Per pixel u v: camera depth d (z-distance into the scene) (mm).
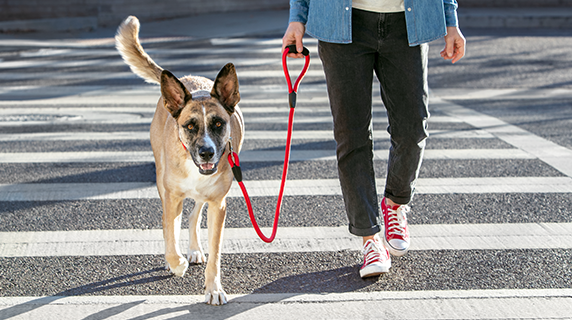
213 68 9820
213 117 3131
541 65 10508
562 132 6543
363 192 3287
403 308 2992
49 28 14141
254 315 2916
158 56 10766
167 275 3365
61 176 5035
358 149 3270
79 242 3770
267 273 3391
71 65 10125
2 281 3240
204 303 3037
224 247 3744
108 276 3330
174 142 3199
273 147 6000
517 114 7398
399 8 3086
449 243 3816
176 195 3242
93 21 14836
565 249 3713
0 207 4336
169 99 3189
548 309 2980
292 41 3393
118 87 8648
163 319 2863
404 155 3322
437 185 4930
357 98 3189
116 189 4750
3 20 14828
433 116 7312
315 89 8734
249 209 3264
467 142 6176
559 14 15914
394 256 3631
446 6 3203
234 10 16953
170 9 16109
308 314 2928
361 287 3223
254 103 7895
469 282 3281
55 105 7598
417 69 3156
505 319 2891
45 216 4180
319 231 4004
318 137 6383
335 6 3100
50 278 3291
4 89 8398
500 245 3779
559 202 4535
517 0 17812
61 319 2854
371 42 3125
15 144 5910
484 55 11328
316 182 5000
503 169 5328
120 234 3902
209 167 3031
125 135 6309
